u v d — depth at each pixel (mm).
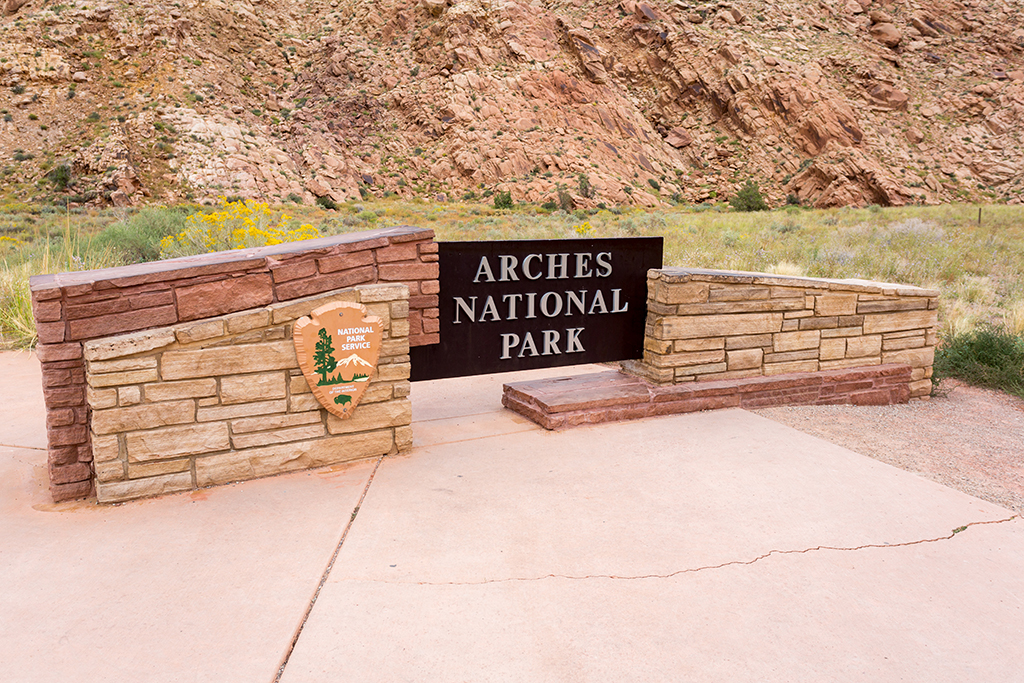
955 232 23375
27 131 55938
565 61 73250
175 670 2299
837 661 2379
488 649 2412
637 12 85125
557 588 2824
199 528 3346
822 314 5871
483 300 4965
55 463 3633
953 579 2963
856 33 86625
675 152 75812
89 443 3701
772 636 2516
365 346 4098
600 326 5465
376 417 4301
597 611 2660
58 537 3258
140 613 2633
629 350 5629
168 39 63812
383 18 79500
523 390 5355
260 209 10633
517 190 60125
